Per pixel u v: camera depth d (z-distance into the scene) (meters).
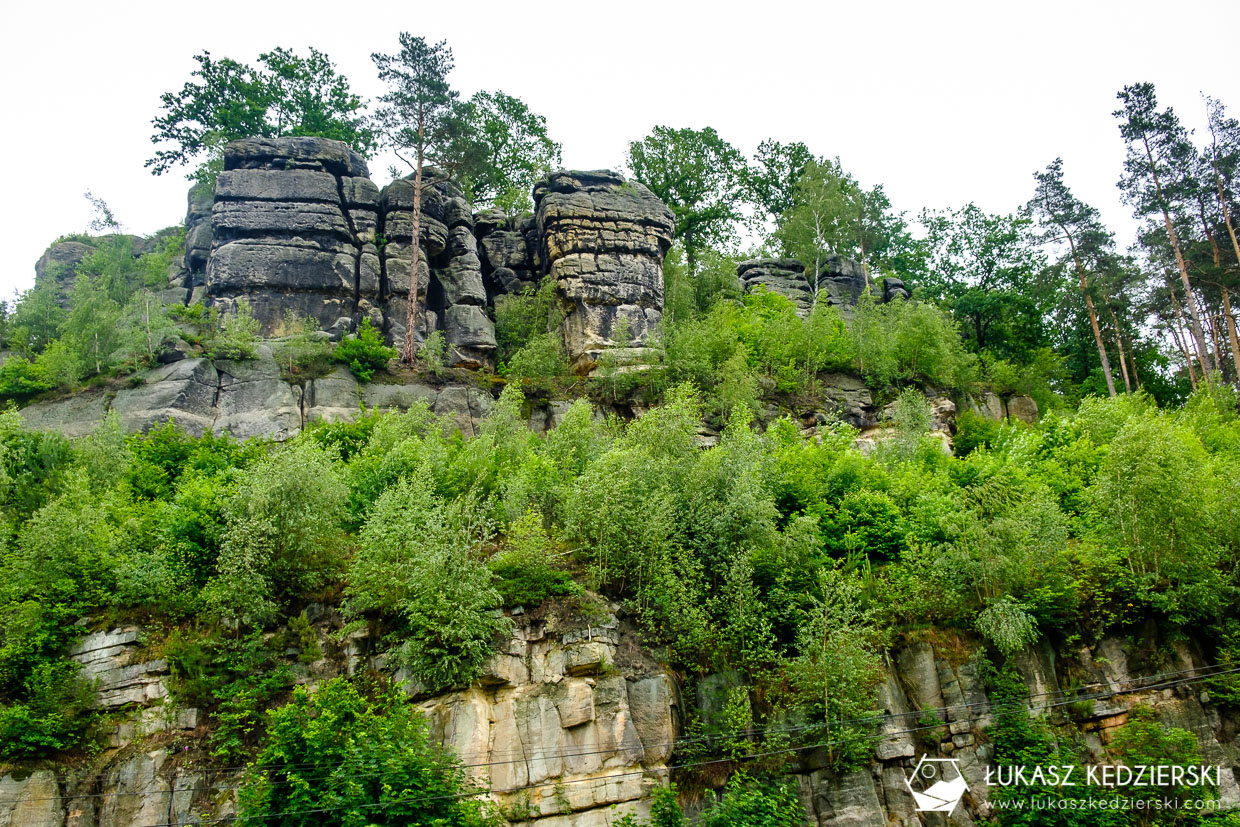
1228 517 31.56
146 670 26.67
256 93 66.19
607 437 40.75
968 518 31.06
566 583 28.78
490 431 41.62
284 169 51.97
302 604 28.84
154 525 30.70
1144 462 31.22
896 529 32.97
